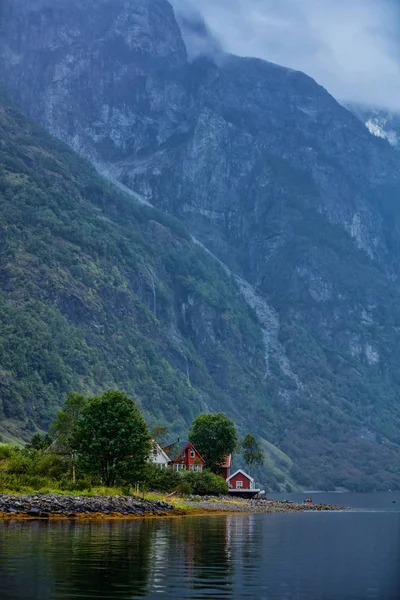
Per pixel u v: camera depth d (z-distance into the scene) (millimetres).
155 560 84500
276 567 84250
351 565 88562
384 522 180625
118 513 146625
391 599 67375
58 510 134500
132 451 178250
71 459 185375
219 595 67000
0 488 148875
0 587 66562
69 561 80000
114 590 66750
